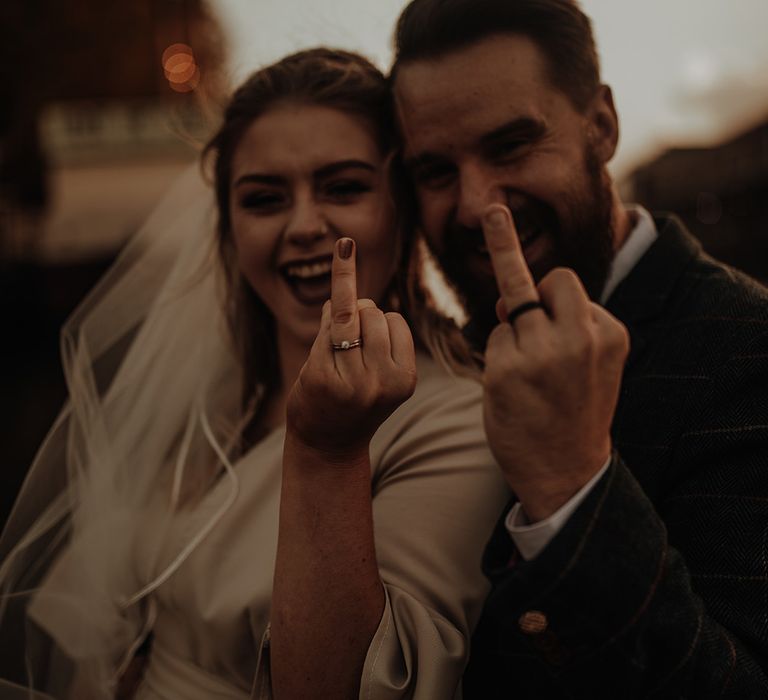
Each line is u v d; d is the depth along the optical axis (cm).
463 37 137
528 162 138
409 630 106
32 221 1300
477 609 114
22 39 1000
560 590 86
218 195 163
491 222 88
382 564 116
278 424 163
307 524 103
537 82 137
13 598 162
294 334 152
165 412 163
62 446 171
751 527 104
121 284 180
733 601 102
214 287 170
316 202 146
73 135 1309
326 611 102
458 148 139
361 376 94
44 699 156
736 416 111
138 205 1299
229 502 139
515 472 88
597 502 87
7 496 341
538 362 84
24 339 1235
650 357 126
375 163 148
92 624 156
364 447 102
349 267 97
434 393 136
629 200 1329
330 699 102
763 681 93
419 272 161
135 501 159
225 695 130
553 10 141
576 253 142
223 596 130
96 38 1047
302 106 145
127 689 154
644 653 88
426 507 119
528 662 102
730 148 1203
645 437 120
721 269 132
